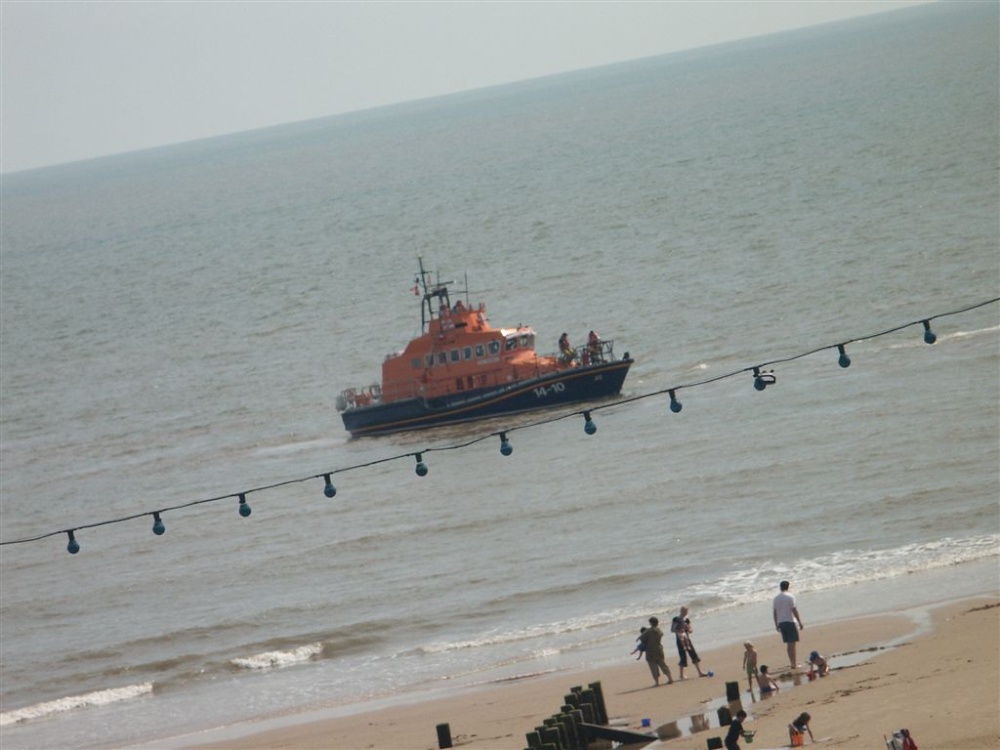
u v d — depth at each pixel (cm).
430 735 3281
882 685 2931
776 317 8012
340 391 8431
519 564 4831
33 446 8175
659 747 2806
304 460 6975
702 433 5972
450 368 7056
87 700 4238
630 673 3575
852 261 9100
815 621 3719
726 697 3105
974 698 2680
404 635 4381
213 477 6925
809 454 5378
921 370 6247
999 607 3494
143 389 9338
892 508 4631
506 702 3484
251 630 4669
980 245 8850
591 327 8744
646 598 4281
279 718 3766
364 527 5622
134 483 7056
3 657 4772
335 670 4172
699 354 7506
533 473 5934
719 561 4481
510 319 9462
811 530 4591
